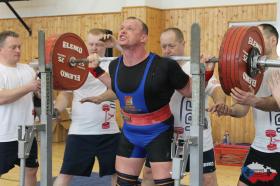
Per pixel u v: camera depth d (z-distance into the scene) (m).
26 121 3.62
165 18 8.49
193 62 2.41
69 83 3.20
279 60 2.53
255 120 3.09
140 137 2.70
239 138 7.79
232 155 6.62
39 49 2.77
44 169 2.82
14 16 9.94
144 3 8.12
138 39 2.60
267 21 7.65
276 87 2.52
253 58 2.54
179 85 2.61
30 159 3.64
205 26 8.14
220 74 2.47
